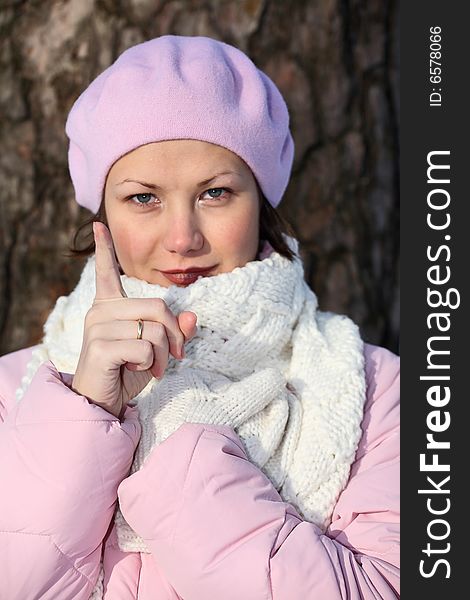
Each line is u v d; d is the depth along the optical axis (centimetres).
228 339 218
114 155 214
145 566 195
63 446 184
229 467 187
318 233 326
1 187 323
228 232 215
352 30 326
